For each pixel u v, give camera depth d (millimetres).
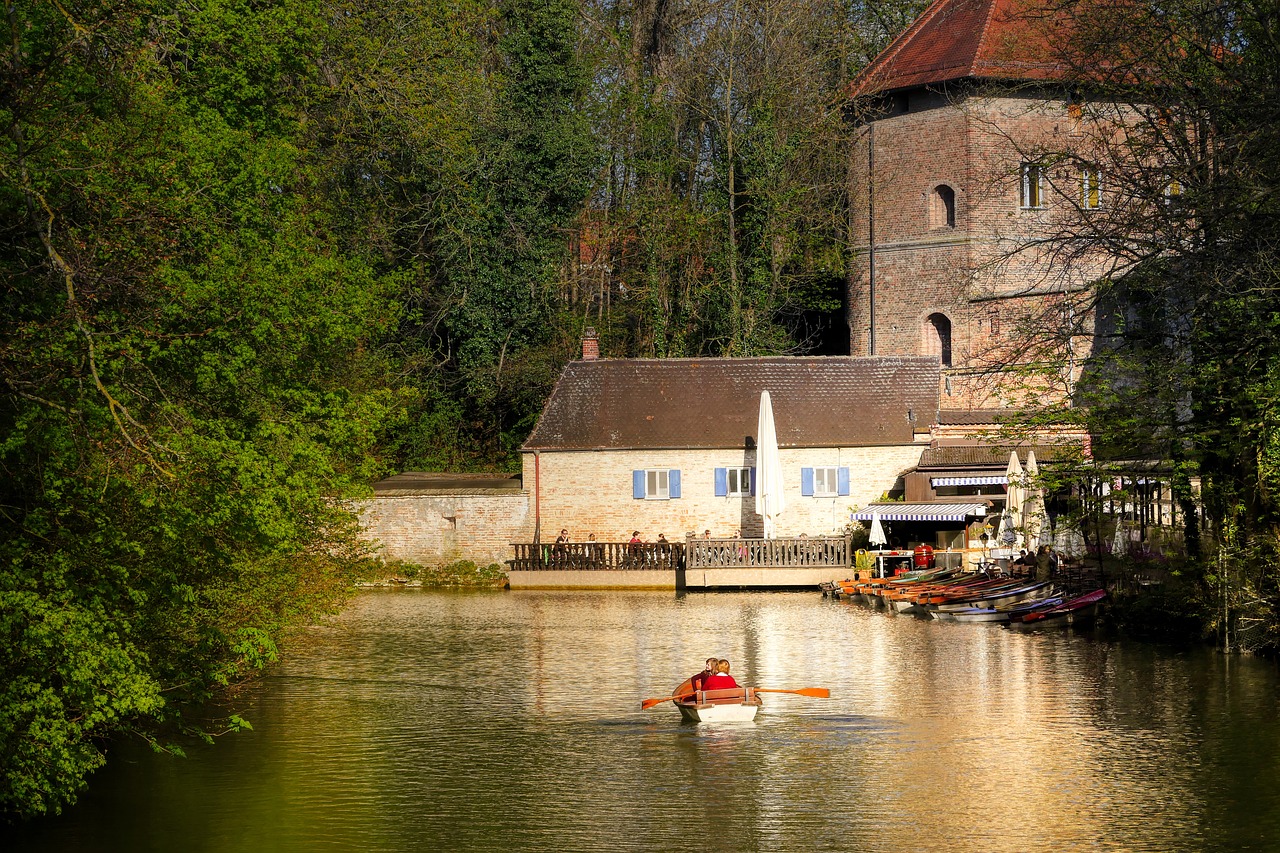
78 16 18828
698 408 64062
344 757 25234
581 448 62875
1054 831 20250
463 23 59688
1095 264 58750
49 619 16906
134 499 18781
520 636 42250
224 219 23594
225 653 25812
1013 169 36281
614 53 78750
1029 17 36938
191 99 25078
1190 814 20953
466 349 72750
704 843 19938
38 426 17422
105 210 18656
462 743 26375
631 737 26859
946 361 67625
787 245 73125
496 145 71000
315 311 24984
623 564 59969
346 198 60250
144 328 18938
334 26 46750
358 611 50250
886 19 78500
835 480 62781
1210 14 30906
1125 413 33969
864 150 69500
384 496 62781
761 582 58031
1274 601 33375
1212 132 31141
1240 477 33125
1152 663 33812
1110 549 45969
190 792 22812
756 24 75000
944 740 26062
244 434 21375
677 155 77688
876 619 45812
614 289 78812
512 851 19641
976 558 54000
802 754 25203
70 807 21922
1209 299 29781
